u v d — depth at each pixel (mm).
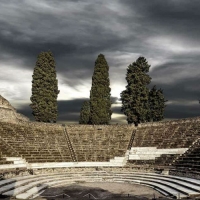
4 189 32969
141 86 69812
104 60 73688
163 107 77062
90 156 56000
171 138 54469
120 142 60156
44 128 61156
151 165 50781
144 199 31094
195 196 30859
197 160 43750
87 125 64812
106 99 72812
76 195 34344
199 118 54188
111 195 34375
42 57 70750
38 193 35062
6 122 54719
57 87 72000
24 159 47750
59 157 53281
